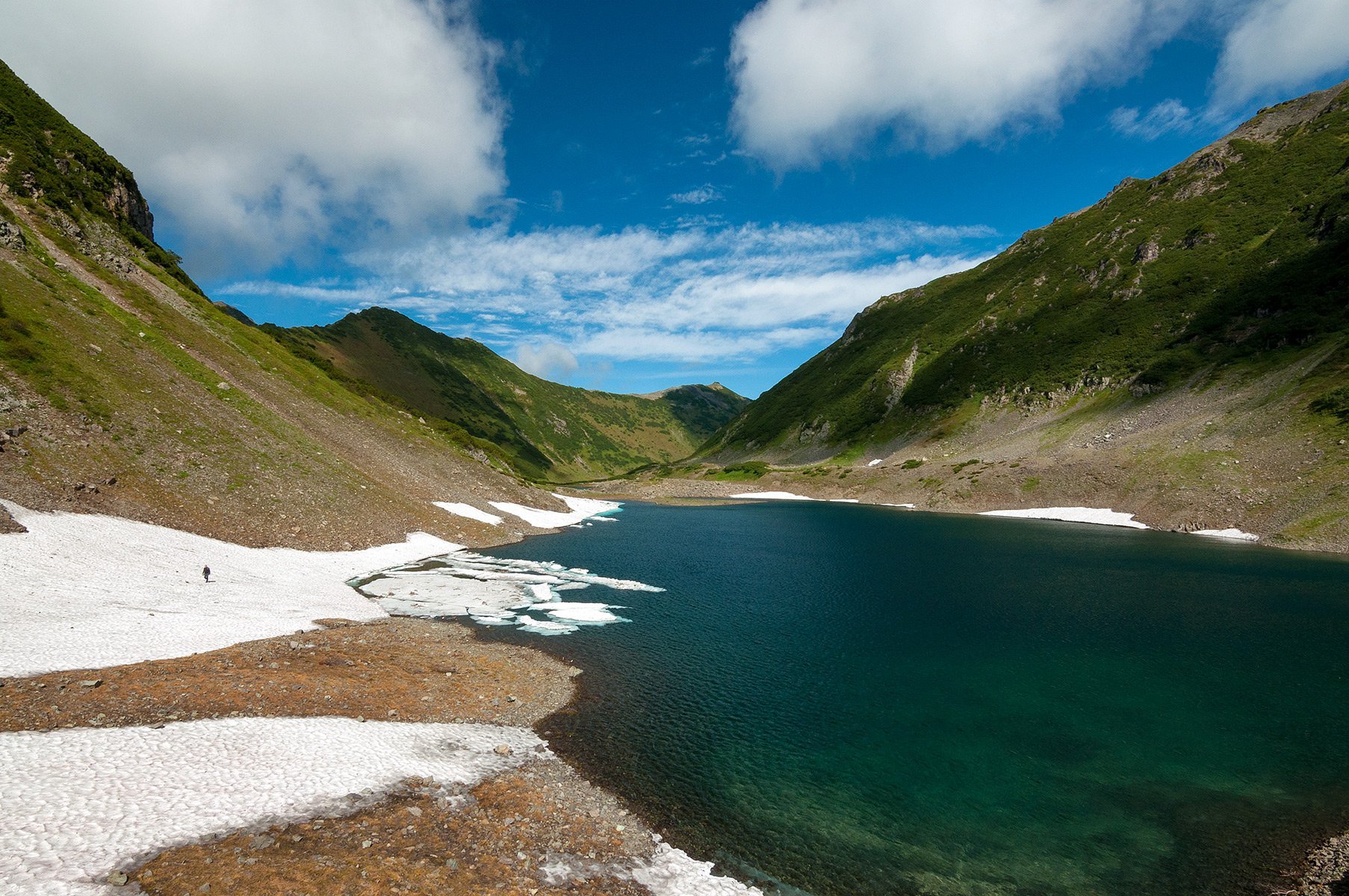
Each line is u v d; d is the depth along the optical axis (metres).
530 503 109.62
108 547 36.53
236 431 59.56
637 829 18.94
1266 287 135.88
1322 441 82.88
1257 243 159.25
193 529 44.97
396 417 111.88
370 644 32.78
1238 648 37.22
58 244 69.88
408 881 14.94
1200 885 17.19
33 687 21.12
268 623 33.00
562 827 18.45
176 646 27.16
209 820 15.92
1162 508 93.88
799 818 19.97
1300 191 165.25
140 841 14.62
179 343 70.62
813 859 18.03
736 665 33.88
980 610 46.31
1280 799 21.38
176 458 50.59
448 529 72.25
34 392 44.94
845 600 49.62
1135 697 30.08
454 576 54.06
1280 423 91.81
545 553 70.56
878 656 35.69
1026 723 27.25
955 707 28.78
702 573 60.72
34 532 33.94
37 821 14.59
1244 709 28.64
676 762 23.16
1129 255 192.62
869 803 20.97
